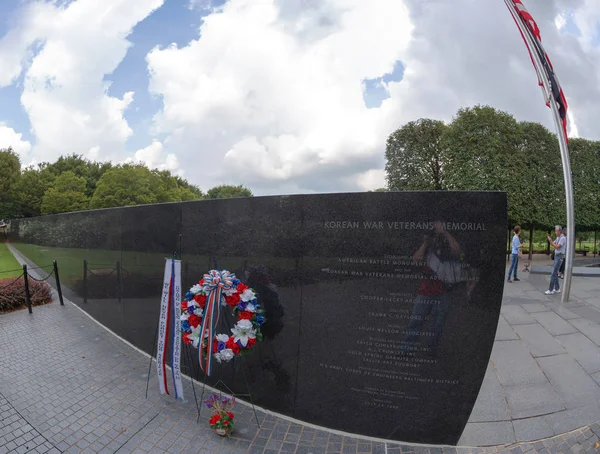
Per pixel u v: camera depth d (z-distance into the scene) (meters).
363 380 3.49
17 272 13.60
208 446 3.26
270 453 3.18
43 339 6.08
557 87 8.56
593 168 22.25
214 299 3.60
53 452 3.20
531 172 19.05
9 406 3.94
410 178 22.73
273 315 3.87
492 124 18.11
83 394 4.20
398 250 3.34
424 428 3.34
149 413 3.81
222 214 4.26
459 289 3.21
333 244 3.55
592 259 21.17
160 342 4.16
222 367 4.28
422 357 3.33
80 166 41.47
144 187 27.98
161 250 5.07
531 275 12.54
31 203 34.31
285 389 3.81
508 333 6.00
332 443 3.35
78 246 8.22
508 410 3.75
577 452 3.09
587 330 6.11
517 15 8.74
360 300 3.47
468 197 3.16
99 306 7.04
